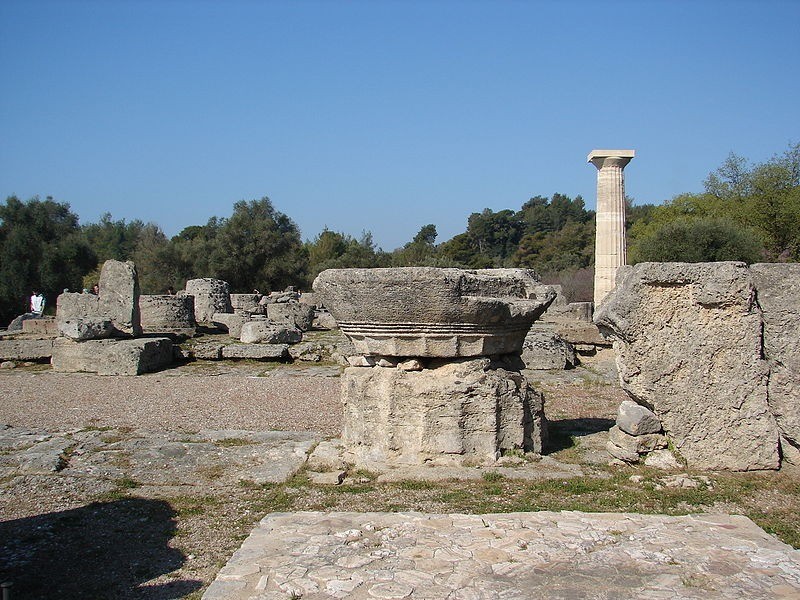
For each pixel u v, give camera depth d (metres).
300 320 27.72
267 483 7.48
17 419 11.41
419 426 7.76
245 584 4.73
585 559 5.08
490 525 5.75
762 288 7.51
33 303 34.38
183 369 17.83
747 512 6.40
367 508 6.54
